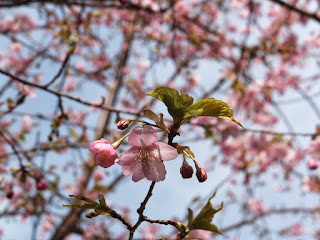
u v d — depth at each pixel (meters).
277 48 6.93
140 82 7.31
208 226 1.50
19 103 3.26
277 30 7.31
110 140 5.43
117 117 3.08
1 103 3.22
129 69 7.22
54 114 4.04
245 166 6.77
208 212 1.51
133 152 1.51
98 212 1.39
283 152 6.55
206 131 4.10
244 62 6.75
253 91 6.41
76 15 4.36
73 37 3.92
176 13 6.27
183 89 7.54
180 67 6.43
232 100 6.48
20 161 3.61
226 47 7.05
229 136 4.20
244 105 6.57
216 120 4.34
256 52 6.51
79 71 5.91
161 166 1.48
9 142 3.57
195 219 1.51
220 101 1.42
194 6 7.32
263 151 6.80
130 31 6.76
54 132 3.28
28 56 6.46
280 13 7.50
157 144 1.49
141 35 6.69
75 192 5.54
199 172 1.45
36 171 3.66
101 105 3.00
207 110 1.45
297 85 6.87
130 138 1.50
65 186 5.55
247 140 6.84
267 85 6.45
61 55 5.21
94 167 5.65
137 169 1.49
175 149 1.47
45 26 5.61
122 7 4.50
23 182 3.65
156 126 1.49
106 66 5.08
